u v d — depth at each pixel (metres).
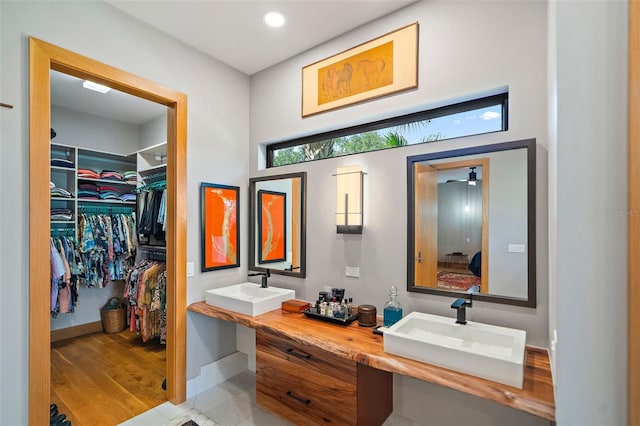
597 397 1.01
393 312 1.92
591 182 1.02
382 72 2.16
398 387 2.08
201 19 2.18
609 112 1.01
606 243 1.00
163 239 3.58
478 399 1.81
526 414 1.68
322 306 2.17
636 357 0.95
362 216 2.24
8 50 1.63
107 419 2.18
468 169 1.83
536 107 1.63
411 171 2.02
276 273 2.73
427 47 1.99
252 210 2.93
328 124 2.45
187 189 2.47
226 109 2.78
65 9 1.84
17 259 1.64
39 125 1.71
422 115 2.11
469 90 1.83
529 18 1.66
